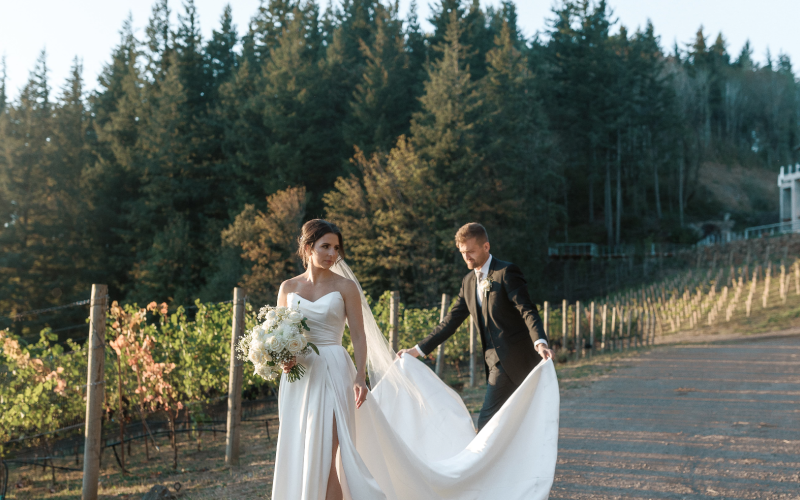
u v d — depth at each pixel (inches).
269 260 1286.9
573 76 2731.3
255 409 362.3
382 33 2092.8
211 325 309.4
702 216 2901.1
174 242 1518.2
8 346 249.0
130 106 2005.4
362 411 127.6
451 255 1477.6
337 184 1477.6
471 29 2352.4
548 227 2091.5
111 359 277.0
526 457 138.7
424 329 458.6
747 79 3816.4
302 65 1923.0
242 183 1770.4
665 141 2925.7
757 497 150.8
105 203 1781.5
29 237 1635.1
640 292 1697.8
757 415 256.2
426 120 1663.4
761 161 3592.5
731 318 1042.1
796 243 1840.6
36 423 252.4
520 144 1819.6
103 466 251.8
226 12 2598.4
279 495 121.2
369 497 114.5
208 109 1973.4
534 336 143.6
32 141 1718.8
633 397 319.3
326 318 126.3
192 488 184.4
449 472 134.3
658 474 174.9
